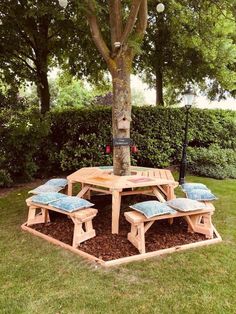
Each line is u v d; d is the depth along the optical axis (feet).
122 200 16.26
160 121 26.73
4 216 14.79
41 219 13.33
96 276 9.09
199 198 12.55
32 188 20.83
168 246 10.99
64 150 24.13
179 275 9.16
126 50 13.87
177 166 27.81
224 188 20.90
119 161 14.44
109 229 12.61
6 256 10.43
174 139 27.43
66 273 9.27
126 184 12.46
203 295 8.16
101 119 24.34
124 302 7.86
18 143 21.26
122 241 11.34
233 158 27.37
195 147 29.04
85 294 8.20
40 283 8.74
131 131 25.63
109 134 24.44
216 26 24.16
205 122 29.50
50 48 28.63
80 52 28.76
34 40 26.61
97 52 27.55
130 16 12.78
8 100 23.18
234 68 32.45
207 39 24.26
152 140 26.17
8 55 26.53
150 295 8.16
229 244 11.45
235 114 31.60
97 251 10.53
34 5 21.15
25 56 27.81
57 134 25.07
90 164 24.13
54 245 11.22
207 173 24.89
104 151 24.35
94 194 18.20
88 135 24.16
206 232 11.87
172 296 8.11
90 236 11.52
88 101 66.39
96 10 13.91
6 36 24.73
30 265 9.77
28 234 12.33
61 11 20.99
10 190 20.34
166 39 28.81
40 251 10.75
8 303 7.84
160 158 26.55
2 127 21.20
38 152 23.81
